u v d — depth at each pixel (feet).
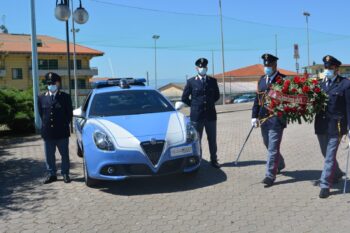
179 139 21.93
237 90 239.71
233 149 33.04
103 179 21.54
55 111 23.90
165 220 17.81
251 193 21.03
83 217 18.56
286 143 35.35
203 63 25.96
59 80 24.17
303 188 21.50
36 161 31.04
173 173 21.66
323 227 16.43
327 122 20.13
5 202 21.20
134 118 23.50
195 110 26.13
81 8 43.29
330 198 19.79
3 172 27.84
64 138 24.21
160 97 26.68
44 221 18.26
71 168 28.07
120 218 18.25
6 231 17.28
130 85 28.63
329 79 20.36
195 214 18.38
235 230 16.48
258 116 23.15
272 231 16.25
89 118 24.54
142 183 23.54
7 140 42.78
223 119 61.26
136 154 21.04
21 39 221.25
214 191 21.58
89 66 222.07
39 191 22.91
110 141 21.47
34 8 45.96
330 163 20.01
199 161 22.77
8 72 201.57
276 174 24.13
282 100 20.89
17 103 47.26
